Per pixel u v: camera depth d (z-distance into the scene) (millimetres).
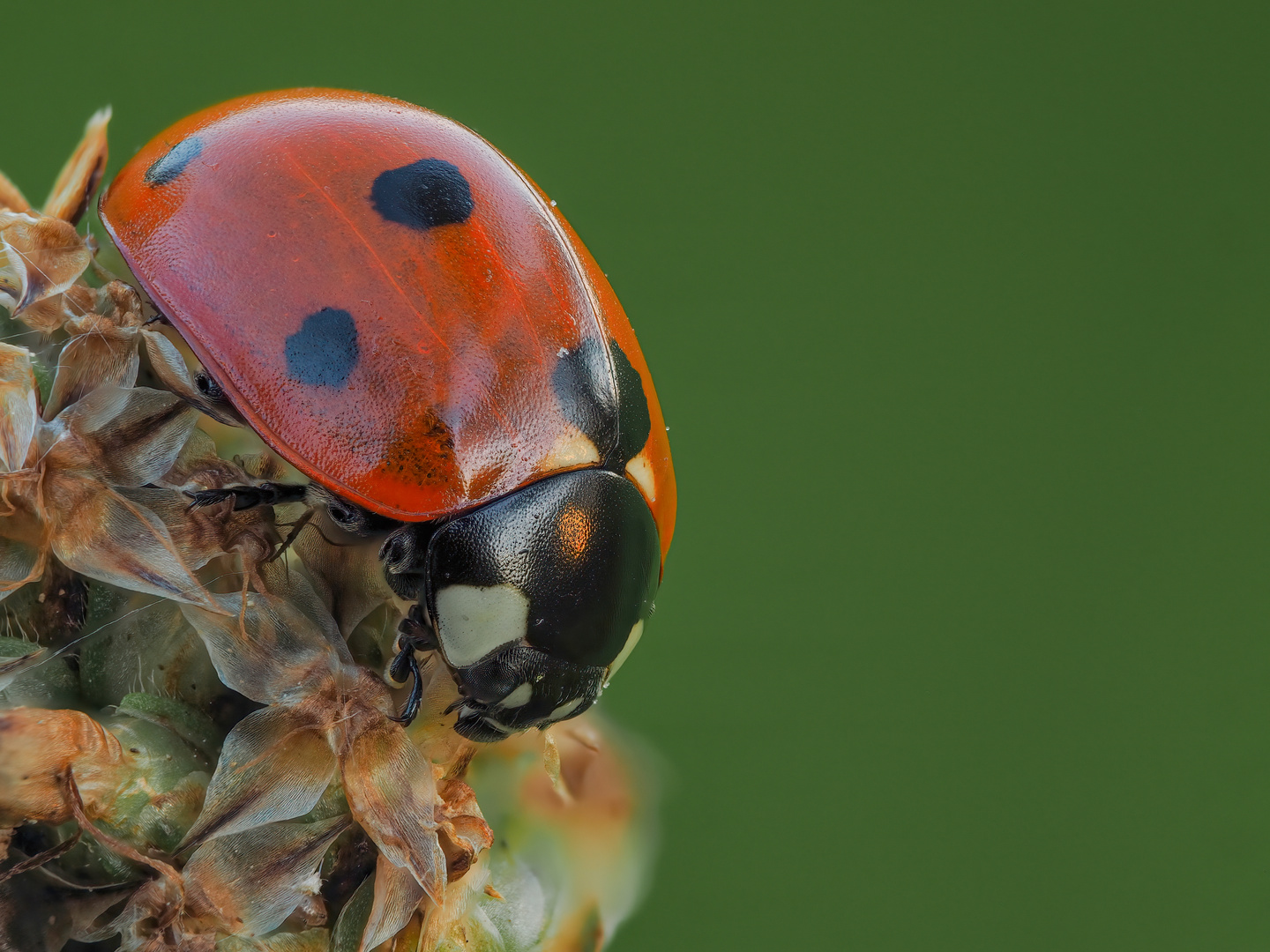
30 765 51
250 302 53
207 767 52
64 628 52
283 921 51
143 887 51
